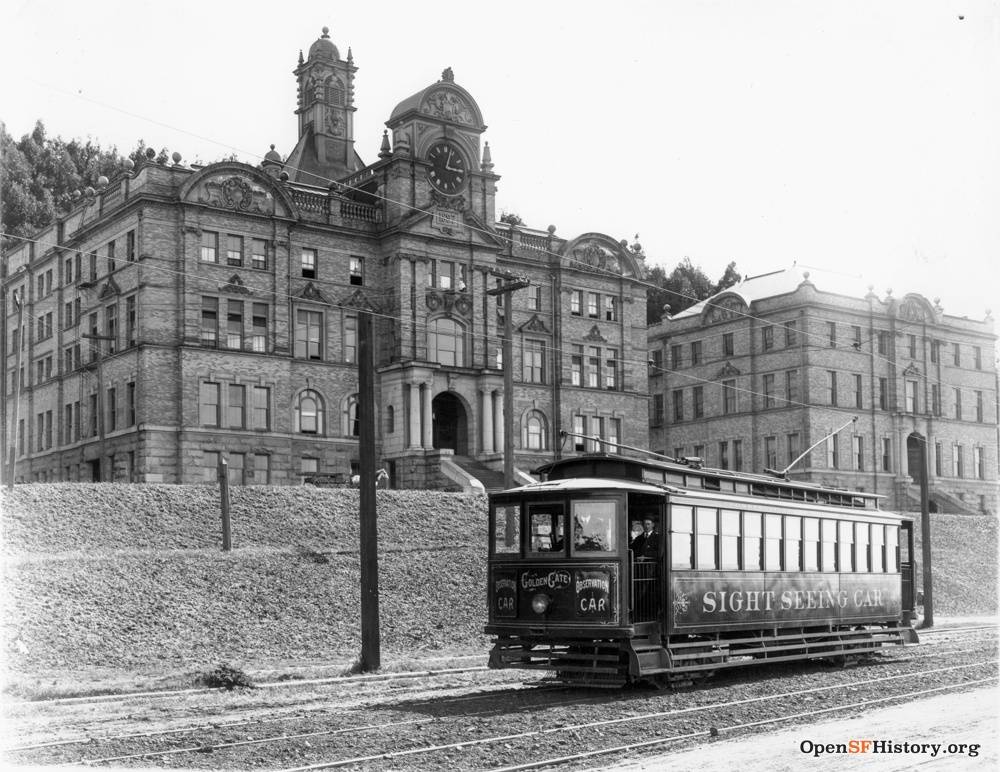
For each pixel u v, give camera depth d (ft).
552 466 77.15
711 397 293.23
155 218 185.88
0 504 125.18
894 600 100.22
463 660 91.81
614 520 68.33
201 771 44.19
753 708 61.87
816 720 58.13
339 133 258.16
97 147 371.15
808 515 87.35
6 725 56.29
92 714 60.64
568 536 69.21
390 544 138.21
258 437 191.21
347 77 260.21
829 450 271.28
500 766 45.37
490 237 222.07
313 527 140.15
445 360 215.92
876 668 88.79
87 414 199.93
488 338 222.28
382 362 213.05
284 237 199.11
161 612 101.35
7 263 241.76
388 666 86.02
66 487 135.23
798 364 272.10
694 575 72.84
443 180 218.59
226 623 101.91
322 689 72.84
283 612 107.45
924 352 295.89
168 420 183.42
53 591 100.73
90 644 90.84
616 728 54.24
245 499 144.87
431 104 217.56
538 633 69.31
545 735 51.90
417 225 212.02
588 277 242.78
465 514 157.48
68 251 213.66
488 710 60.44
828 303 275.39
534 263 233.96
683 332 302.66
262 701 65.31
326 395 203.92
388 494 158.92
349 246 211.00
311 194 208.03
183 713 60.80
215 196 191.52
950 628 138.10
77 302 208.33
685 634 72.02
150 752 48.06
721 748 49.55
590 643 69.00
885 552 99.86
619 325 247.50
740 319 286.25
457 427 220.23
